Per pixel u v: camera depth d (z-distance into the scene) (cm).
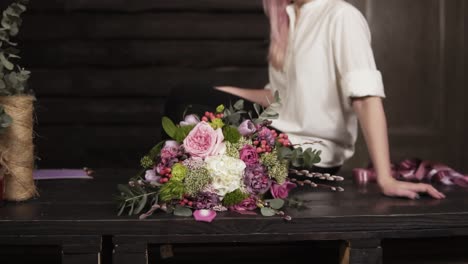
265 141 195
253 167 191
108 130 424
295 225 183
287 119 245
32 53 419
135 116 423
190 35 422
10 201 208
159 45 423
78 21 420
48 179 266
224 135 193
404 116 448
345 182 257
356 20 228
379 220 186
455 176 254
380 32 443
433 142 449
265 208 186
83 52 421
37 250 255
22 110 207
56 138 422
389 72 445
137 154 423
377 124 217
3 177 202
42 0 417
